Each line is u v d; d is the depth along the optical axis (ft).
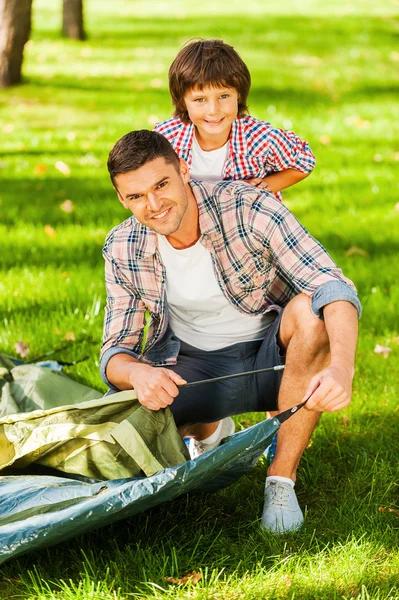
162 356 11.76
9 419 10.94
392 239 24.08
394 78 52.75
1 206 27.30
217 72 13.34
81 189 29.45
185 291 11.39
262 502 11.54
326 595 9.42
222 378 10.55
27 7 48.26
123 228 11.39
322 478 12.30
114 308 11.62
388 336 17.51
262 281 11.41
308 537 10.55
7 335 17.31
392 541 10.48
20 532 9.17
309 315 10.64
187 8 83.66
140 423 10.41
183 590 9.48
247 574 9.82
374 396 14.80
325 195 28.63
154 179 10.23
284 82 49.93
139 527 10.79
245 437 9.77
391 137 37.99
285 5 84.58
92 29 70.74
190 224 10.98
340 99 46.52
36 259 22.25
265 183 13.92
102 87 48.60
